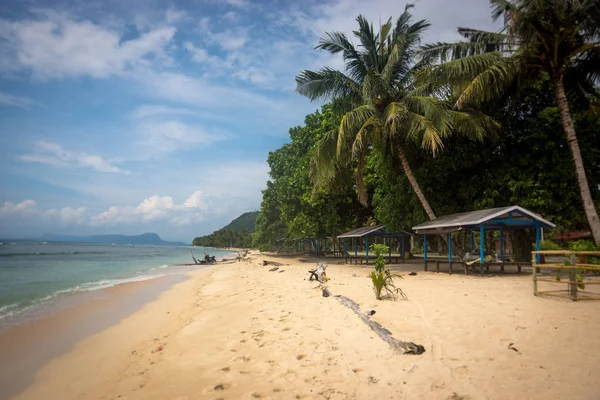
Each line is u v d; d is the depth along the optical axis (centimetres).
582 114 1694
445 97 1992
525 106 1878
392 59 1930
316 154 2138
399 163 2173
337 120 2761
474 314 715
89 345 809
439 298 909
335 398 435
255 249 12144
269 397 455
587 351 482
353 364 530
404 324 680
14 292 1627
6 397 554
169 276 2539
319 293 1177
